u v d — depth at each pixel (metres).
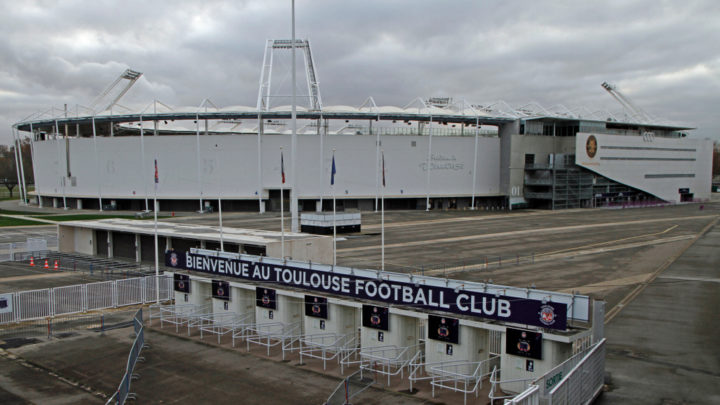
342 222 68.75
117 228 49.12
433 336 20.83
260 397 19.11
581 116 127.25
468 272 42.72
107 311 31.53
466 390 18.53
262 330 26.44
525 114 124.00
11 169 199.62
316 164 109.06
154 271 42.91
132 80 118.25
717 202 144.00
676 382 20.19
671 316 29.78
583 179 119.25
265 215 98.81
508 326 19.34
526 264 46.66
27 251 52.50
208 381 20.67
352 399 18.72
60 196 117.12
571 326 19.33
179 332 27.36
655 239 64.31
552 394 14.44
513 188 117.50
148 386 20.19
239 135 107.06
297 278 25.59
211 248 43.78
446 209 115.44
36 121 117.69
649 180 131.88
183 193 108.62
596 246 58.12
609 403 18.25
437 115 110.56
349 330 24.41
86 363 22.80
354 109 110.12
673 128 144.38
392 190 111.81
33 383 20.59
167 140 108.31
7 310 28.70
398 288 22.11
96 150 111.25
